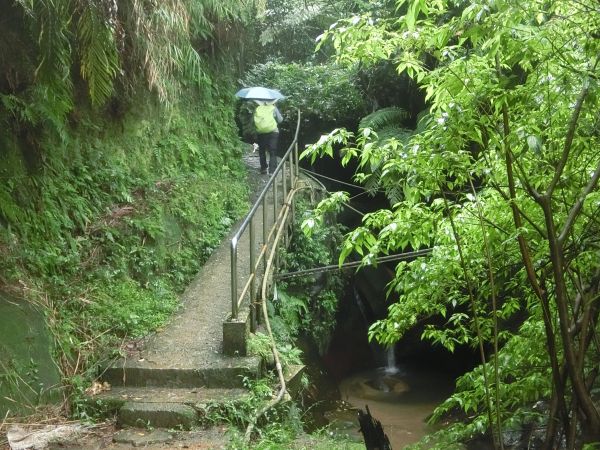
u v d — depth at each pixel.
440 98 3.26
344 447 5.02
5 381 5.19
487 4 2.82
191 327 6.62
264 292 7.01
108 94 5.95
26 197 6.23
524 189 3.18
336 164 13.81
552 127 3.05
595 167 3.28
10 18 5.80
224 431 5.16
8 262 5.82
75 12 5.82
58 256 6.37
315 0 13.72
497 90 2.98
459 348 11.47
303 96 12.98
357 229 3.81
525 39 2.89
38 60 5.72
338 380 10.36
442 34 3.19
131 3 6.73
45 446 4.86
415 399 10.13
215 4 8.78
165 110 8.74
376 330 4.52
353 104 12.74
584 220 3.34
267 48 14.79
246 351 6.00
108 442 5.02
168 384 5.75
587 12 2.92
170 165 8.86
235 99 11.12
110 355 6.02
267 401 5.50
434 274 3.95
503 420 4.02
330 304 9.71
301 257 9.31
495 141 3.05
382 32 3.57
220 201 9.42
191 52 8.47
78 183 7.05
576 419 3.10
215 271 8.01
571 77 2.89
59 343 5.83
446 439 4.03
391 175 3.50
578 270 3.29
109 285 6.83
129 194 7.85
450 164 3.19
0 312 5.51
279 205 9.88
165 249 7.84
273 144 11.26
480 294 4.10
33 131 6.41
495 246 3.66
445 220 3.73
